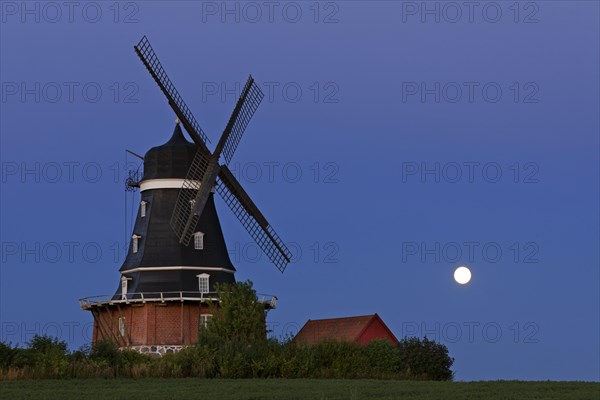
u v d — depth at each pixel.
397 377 83.81
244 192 97.06
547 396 58.44
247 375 76.75
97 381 69.69
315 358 80.19
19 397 57.81
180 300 91.88
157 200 95.62
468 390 62.78
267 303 92.62
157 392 60.84
